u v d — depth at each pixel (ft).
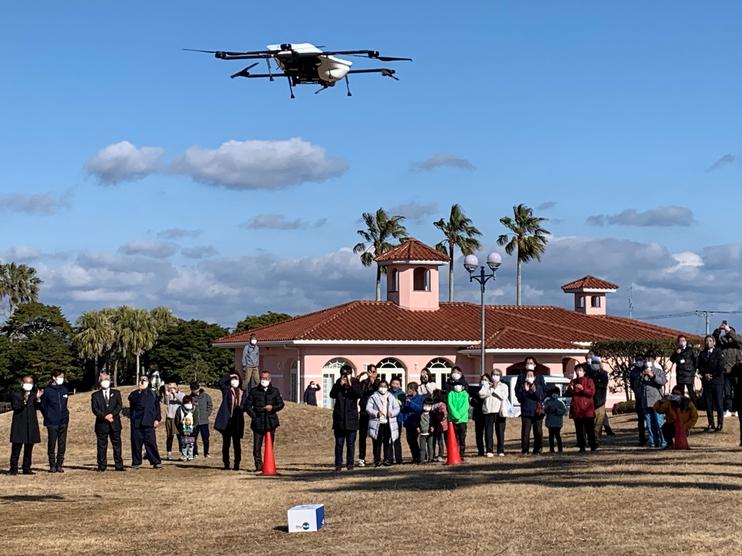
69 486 71.41
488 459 78.79
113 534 50.06
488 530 44.96
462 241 282.77
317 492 62.49
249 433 116.26
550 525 45.19
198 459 95.55
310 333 170.50
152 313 357.20
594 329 200.75
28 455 81.35
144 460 95.50
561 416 82.99
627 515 46.32
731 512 45.73
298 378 171.63
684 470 60.95
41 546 46.65
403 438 109.19
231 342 187.93
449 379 82.99
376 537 45.06
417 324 181.37
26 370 321.32
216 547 45.21
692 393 88.17
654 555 37.81
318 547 43.50
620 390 166.71
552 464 70.13
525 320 192.34
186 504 60.23
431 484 62.13
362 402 82.53
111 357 349.61
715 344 85.71
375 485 63.82
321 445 112.16
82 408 124.98
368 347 174.29
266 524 51.29
